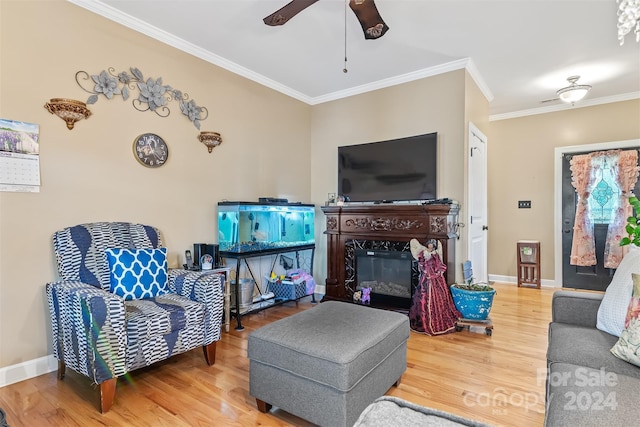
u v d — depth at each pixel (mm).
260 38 2982
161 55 2898
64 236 2236
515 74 3717
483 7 2512
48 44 2270
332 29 2828
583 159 4480
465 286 3125
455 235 3311
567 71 3635
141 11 2588
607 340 1545
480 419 1727
